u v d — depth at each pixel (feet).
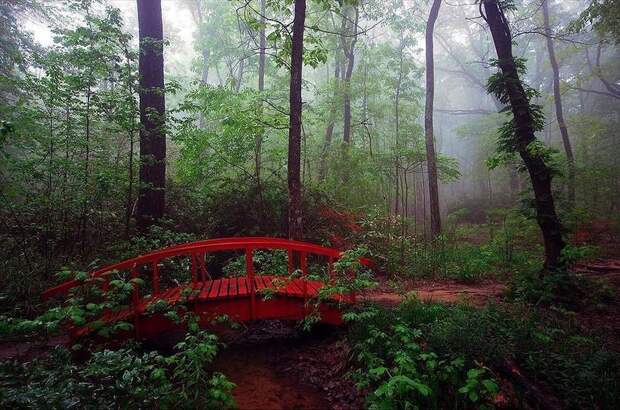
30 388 10.21
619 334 16.08
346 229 32.94
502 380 12.21
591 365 12.55
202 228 29.63
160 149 26.30
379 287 25.09
